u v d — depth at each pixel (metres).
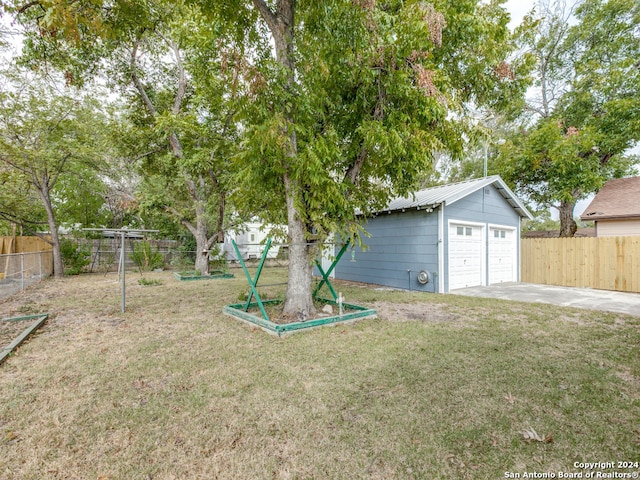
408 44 4.84
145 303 7.23
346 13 4.35
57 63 8.09
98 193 16.47
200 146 10.56
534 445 2.18
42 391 2.94
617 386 3.01
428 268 9.00
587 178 12.41
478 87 7.38
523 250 11.68
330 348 4.04
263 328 4.91
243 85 4.25
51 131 12.04
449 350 3.96
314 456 2.07
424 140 5.10
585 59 14.10
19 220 14.07
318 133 5.09
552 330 4.86
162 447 2.17
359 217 10.53
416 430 2.34
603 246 9.55
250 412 2.58
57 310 6.48
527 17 7.59
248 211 7.11
